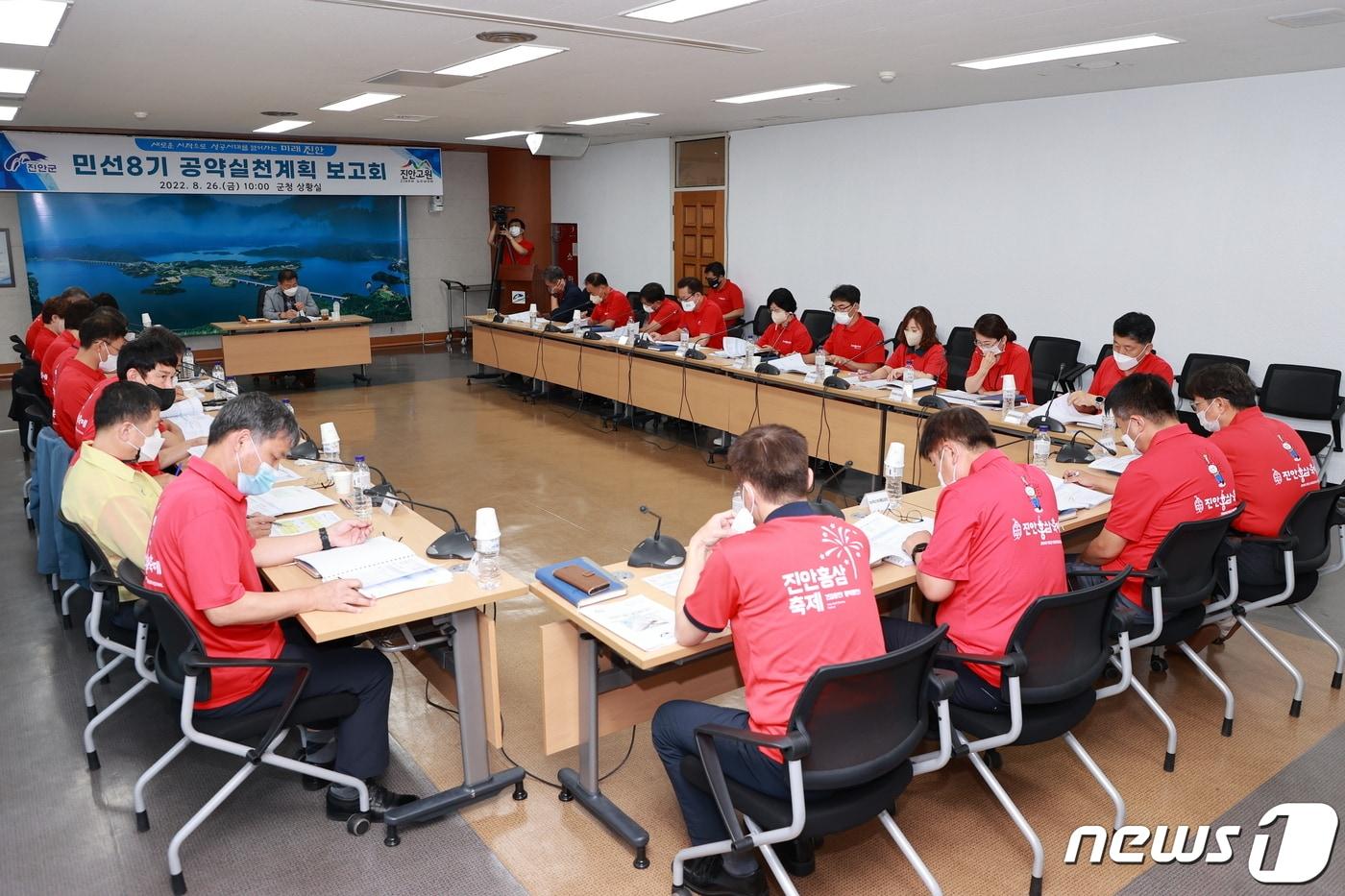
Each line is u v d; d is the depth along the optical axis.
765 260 9.26
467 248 12.45
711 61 5.05
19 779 2.82
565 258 12.03
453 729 3.11
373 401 8.47
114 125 8.82
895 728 2.04
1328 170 5.37
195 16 3.84
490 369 10.24
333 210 11.30
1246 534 3.18
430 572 2.60
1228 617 3.19
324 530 2.79
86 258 9.98
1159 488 2.80
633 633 2.28
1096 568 2.87
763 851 2.12
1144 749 2.99
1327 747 3.00
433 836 2.56
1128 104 6.22
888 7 3.71
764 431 2.16
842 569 2.05
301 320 8.98
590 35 4.28
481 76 5.55
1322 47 4.59
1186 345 6.17
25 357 6.36
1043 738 2.38
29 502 5.03
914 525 2.96
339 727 2.57
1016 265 7.07
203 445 4.02
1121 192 6.36
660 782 2.82
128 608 2.93
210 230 10.59
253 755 2.35
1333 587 4.32
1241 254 5.81
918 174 7.64
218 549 2.29
